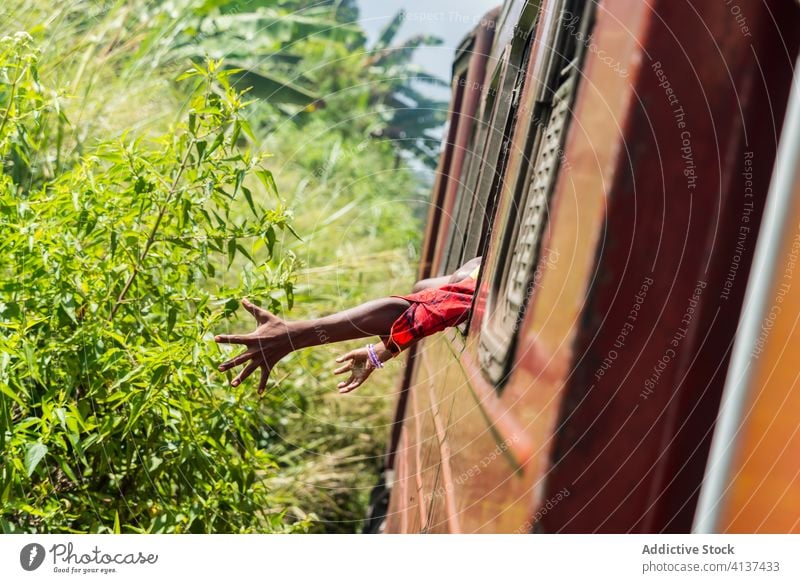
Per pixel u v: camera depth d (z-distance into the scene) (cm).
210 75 241
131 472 262
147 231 251
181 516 246
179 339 244
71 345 234
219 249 245
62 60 399
